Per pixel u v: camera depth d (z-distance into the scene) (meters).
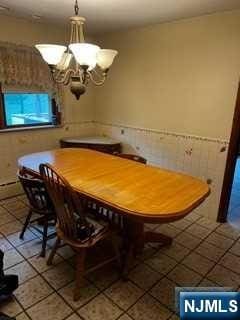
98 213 2.03
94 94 3.97
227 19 2.37
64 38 3.34
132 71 3.36
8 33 2.83
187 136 2.92
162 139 3.19
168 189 1.73
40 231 2.33
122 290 1.77
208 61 2.58
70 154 2.56
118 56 3.49
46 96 3.44
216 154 2.69
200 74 2.67
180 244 2.33
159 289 1.79
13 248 2.19
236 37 2.34
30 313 1.58
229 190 2.65
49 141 3.54
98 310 1.61
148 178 1.92
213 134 2.68
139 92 3.33
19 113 3.21
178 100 2.92
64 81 1.85
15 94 3.09
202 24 2.55
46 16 2.75
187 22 2.67
